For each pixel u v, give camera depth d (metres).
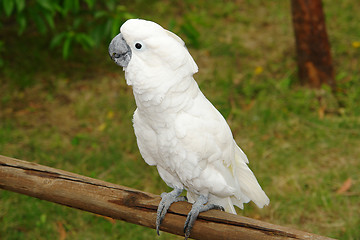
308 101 8.30
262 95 8.52
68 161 7.30
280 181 6.81
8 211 6.36
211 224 3.25
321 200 6.44
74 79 9.17
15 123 8.12
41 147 7.59
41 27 8.49
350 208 6.33
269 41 10.12
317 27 8.28
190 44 9.98
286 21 10.68
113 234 6.12
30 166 3.52
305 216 6.28
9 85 8.93
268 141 7.58
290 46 9.89
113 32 7.95
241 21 10.75
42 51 9.82
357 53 9.48
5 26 10.48
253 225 3.11
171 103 3.35
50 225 6.20
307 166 7.07
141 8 10.94
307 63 8.54
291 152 7.33
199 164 3.52
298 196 6.55
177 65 3.25
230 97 8.55
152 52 3.22
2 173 3.51
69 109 8.49
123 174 7.05
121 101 8.55
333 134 7.66
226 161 3.68
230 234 3.17
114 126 8.05
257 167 7.06
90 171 7.14
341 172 6.90
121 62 3.35
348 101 8.25
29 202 6.52
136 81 3.31
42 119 8.24
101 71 9.40
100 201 3.40
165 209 3.37
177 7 11.09
